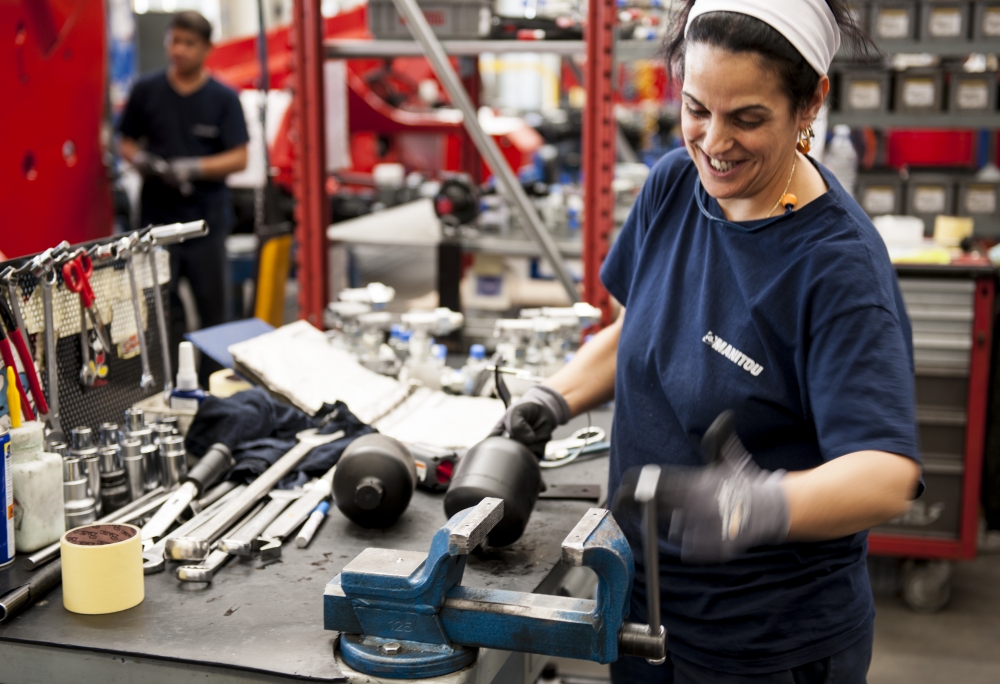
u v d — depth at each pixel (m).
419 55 2.98
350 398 1.78
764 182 1.14
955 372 2.80
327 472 1.59
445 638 1.03
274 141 4.71
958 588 3.08
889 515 0.97
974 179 3.06
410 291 5.75
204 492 1.49
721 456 0.92
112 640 1.07
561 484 1.58
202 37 3.75
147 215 3.83
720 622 1.23
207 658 1.04
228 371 1.98
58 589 1.20
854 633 1.22
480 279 3.75
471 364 2.07
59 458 1.30
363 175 5.69
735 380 1.19
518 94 10.56
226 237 3.93
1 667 1.09
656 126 6.81
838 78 2.98
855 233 1.13
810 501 0.94
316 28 3.00
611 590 0.97
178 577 1.23
